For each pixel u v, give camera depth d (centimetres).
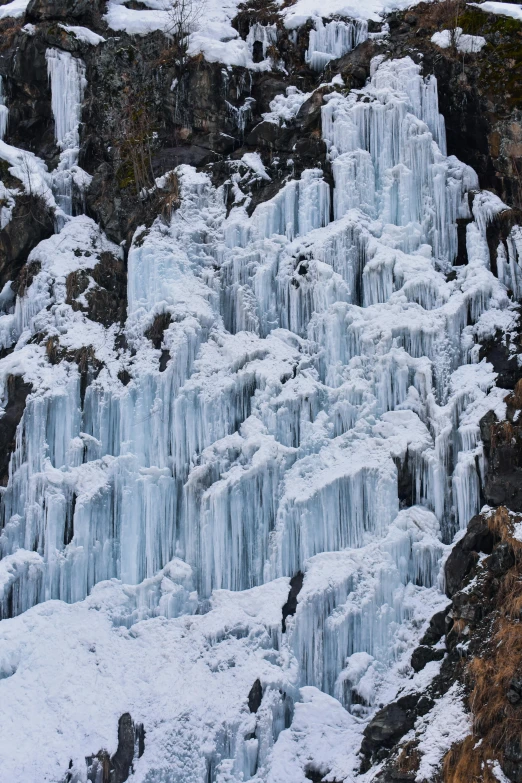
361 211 1805
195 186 1881
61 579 1574
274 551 1533
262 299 1753
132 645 1479
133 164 1947
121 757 1342
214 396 1650
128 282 1795
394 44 1972
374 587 1458
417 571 1494
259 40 2098
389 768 1219
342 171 1811
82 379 1712
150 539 1595
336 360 1680
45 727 1371
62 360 1730
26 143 2108
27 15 2147
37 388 1691
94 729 1360
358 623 1448
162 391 1661
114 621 1516
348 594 1464
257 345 1698
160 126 2028
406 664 1402
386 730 1291
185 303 1734
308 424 1623
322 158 1858
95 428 1688
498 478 1462
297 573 1516
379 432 1605
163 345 1706
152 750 1350
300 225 1811
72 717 1377
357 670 1412
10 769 1327
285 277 1758
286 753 1344
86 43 2088
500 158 1838
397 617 1456
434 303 1702
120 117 2033
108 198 1947
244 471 1570
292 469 1585
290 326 1750
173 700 1388
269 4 2167
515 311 1686
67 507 1616
